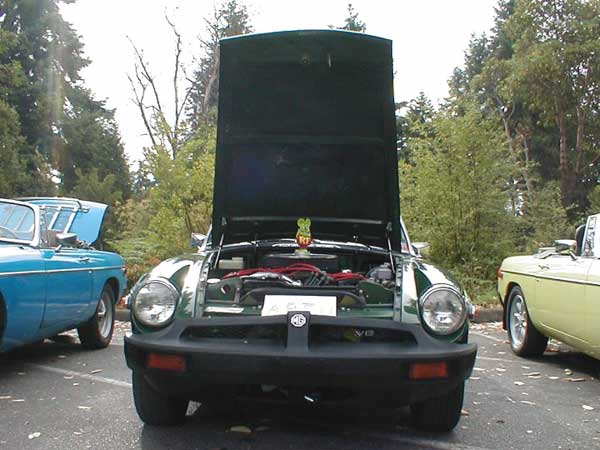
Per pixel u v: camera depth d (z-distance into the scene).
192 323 3.79
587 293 5.75
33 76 36.03
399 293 3.97
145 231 13.80
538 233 14.92
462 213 12.60
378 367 3.56
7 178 25.67
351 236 5.75
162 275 4.07
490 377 6.21
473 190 12.51
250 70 4.89
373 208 5.48
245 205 5.53
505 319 7.80
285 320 3.68
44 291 5.96
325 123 5.12
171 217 13.14
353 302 3.96
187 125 14.02
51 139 36.22
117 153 41.31
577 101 21.69
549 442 4.19
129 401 5.02
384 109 5.02
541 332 7.00
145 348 3.76
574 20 20.75
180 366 3.66
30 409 4.77
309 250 5.35
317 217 5.60
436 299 3.88
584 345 5.90
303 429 4.33
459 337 3.85
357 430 4.34
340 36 4.62
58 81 37.34
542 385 5.91
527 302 7.09
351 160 5.29
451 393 4.10
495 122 13.09
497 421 4.65
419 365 3.60
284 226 5.74
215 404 4.23
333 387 3.62
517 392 5.60
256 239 5.80
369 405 3.80
